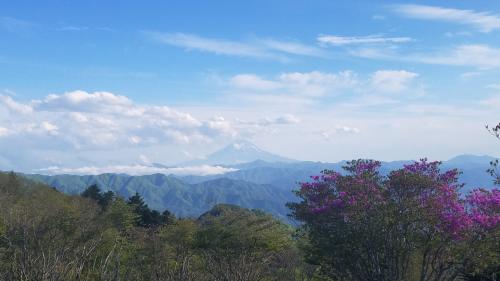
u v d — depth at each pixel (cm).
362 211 1478
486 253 1353
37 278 750
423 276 1453
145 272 1358
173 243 2123
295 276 1900
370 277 1498
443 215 1404
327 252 1545
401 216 1410
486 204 1426
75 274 814
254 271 1085
